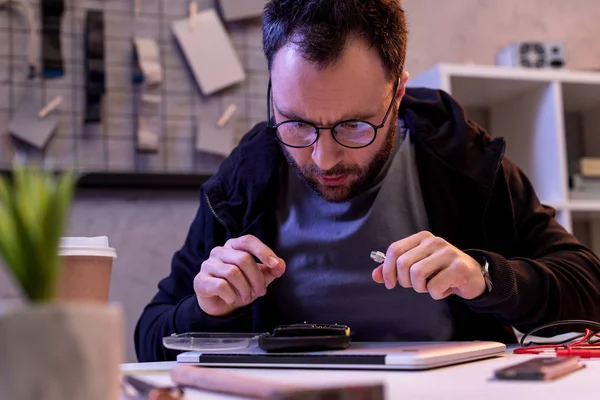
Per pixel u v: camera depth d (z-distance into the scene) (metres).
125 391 0.67
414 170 1.36
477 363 0.89
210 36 2.18
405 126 1.40
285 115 1.10
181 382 0.68
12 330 0.46
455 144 1.33
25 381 0.45
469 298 1.05
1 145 2.00
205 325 1.18
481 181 1.31
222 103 2.20
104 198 2.06
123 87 2.10
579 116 2.60
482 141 1.35
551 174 2.22
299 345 0.91
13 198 0.49
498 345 1.00
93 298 0.91
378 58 1.08
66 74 2.06
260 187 1.34
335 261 1.32
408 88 1.47
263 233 1.35
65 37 2.07
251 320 1.34
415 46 2.43
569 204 2.17
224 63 2.18
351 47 1.05
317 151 1.11
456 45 2.47
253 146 1.38
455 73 2.11
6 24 2.03
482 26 2.51
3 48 2.02
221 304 1.16
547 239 1.34
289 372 0.82
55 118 2.04
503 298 1.08
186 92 2.16
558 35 2.59
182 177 2.09
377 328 1.30
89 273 0.91
